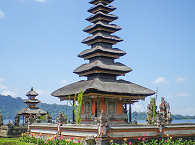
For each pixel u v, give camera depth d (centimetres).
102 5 4744
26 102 6694
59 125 3706
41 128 4262
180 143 3462
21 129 5656
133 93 4081
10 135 5447
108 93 3991
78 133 3291
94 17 4822
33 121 5191
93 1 5019
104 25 4616
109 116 4150
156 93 4634
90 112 4225
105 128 2916
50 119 5647
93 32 4812
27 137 4378
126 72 4553
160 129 3444
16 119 6156
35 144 3825
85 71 4491
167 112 4538
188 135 3750
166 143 3319
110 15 4806
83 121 4309
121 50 4681
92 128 3038
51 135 3906
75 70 4722
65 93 4422
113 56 4600
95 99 4219
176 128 3631
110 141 2920
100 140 2859
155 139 3366
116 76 4584
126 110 4875
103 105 4166
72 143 3183
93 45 4803
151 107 4656
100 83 4019
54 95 4694
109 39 4628
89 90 3972
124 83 4372
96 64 4253
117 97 4153
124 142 2967
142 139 3238
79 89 4053
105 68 4241
